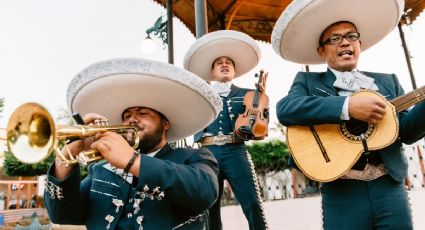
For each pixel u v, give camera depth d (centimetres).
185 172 187
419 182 1130
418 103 231
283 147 1931
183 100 219
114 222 194
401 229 203
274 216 790
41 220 981
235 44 448
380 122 222
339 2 250
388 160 216
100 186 209
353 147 221
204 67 479
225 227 642
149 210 195
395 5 265
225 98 426
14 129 147
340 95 252
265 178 1902
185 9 819
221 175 394
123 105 222
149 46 612
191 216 204
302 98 244
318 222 611
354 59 259
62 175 188
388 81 262
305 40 282
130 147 177
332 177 218
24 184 2033
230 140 397
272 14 911
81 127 165
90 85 204
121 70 195
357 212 210
